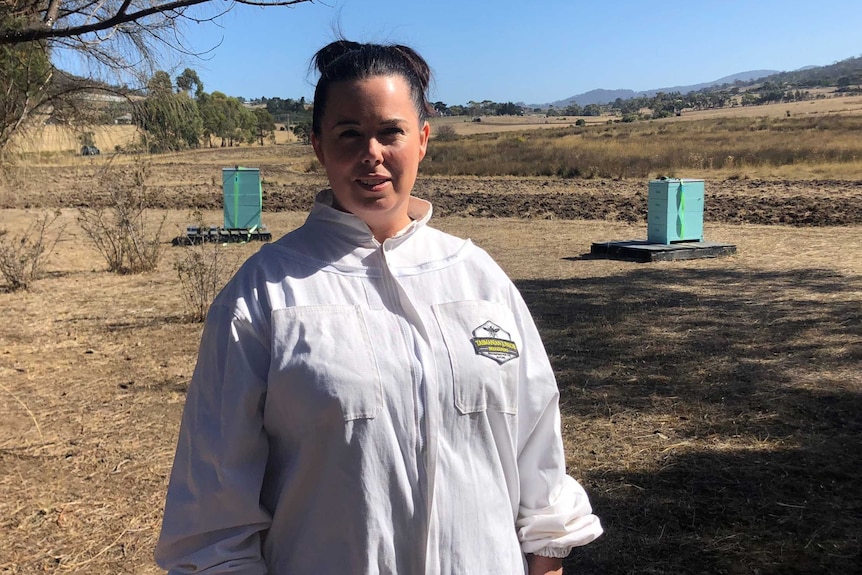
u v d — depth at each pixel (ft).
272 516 4.76
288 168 150.82
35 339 25.07
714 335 24.06
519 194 81.10
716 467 14.38
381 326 4.74
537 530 5.27
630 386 19.30
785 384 19.04
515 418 5.05
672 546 11.70
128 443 15.98
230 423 4.58
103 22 10.43
